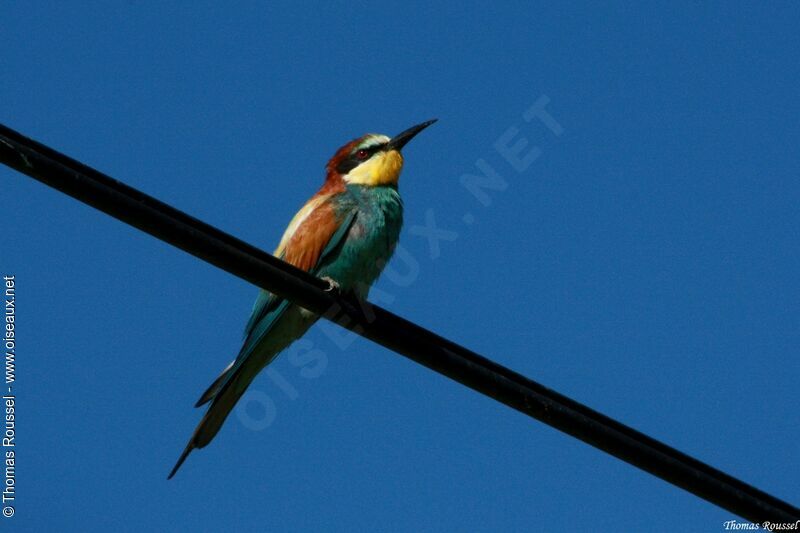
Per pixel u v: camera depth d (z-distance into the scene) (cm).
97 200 929
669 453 1030
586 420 1030
